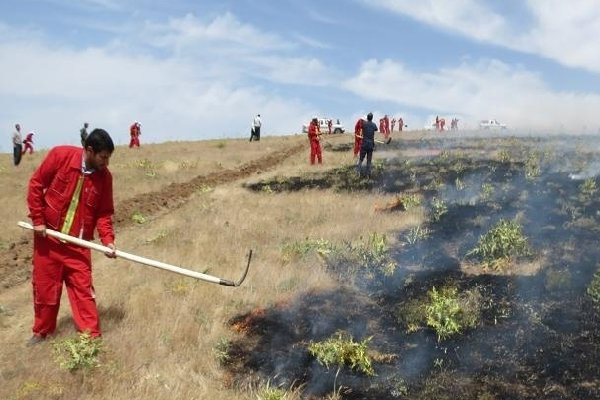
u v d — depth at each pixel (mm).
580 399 4906
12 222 13391
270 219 11828
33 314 7398
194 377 5457
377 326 6633
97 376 5152
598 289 6672
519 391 5121
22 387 4914
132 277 8281
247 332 6527
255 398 5129
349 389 5383
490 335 6180
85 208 6176
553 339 5938
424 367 5695
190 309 6992
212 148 31062
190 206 14391
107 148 6070
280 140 36344
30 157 27719
